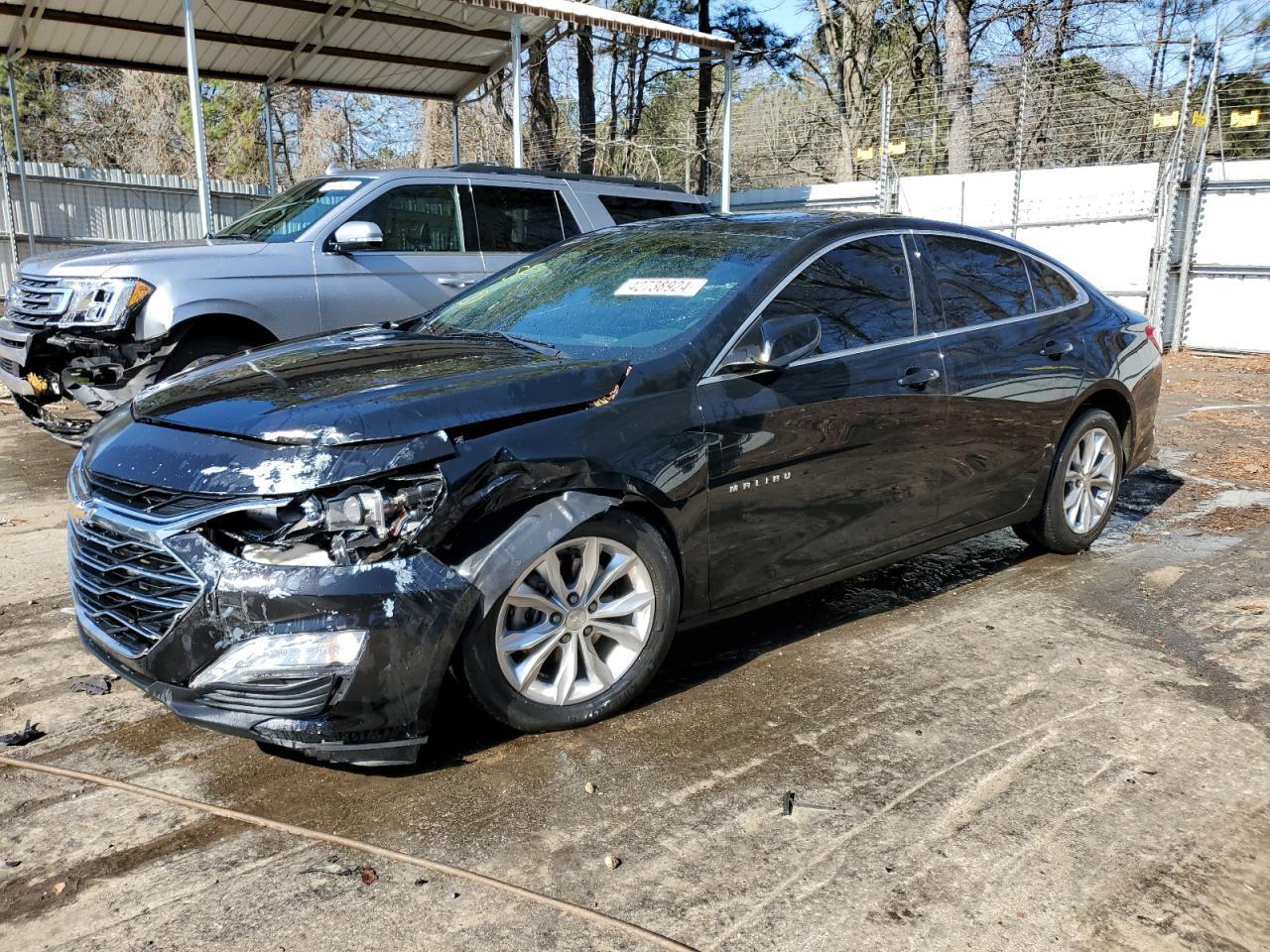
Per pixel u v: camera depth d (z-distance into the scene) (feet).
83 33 37.63
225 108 101.55
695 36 39.68
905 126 56.95
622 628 10.73
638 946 7.39
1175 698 11.52
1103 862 8.44
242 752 10.25
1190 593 15.08
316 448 8.87
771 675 12.12
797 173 70.85
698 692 11.64
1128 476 22.58
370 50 41.45
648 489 10.48
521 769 9.87
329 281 22.65
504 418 9.71
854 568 13.10
